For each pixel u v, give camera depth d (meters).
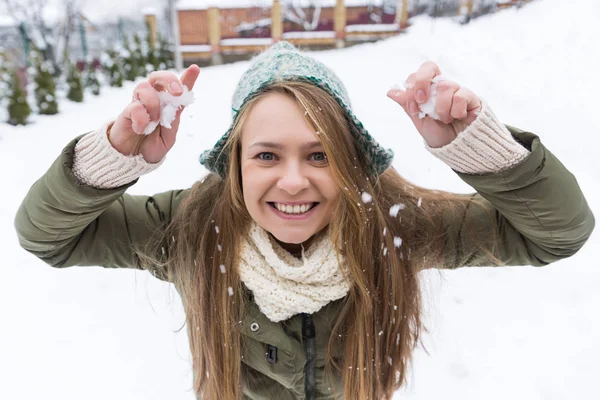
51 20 15.73
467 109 1.01
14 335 3.33
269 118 1.12
